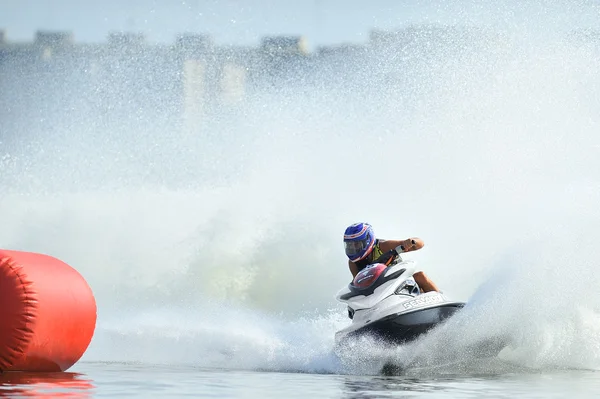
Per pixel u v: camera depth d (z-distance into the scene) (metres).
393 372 30.20
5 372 28.89
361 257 32.88
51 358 29.12
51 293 28.95
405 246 32.44
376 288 31.12
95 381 27.11
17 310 28.25
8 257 29.05
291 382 27.31
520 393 24.72
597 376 29.09
